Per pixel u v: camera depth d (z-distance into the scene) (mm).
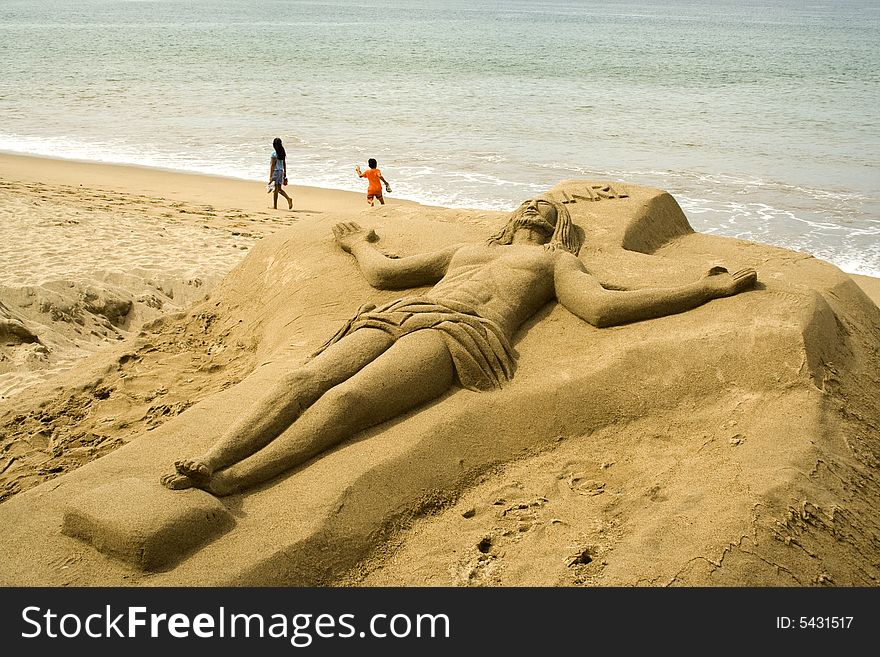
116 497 3723
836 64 39344
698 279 5391
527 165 17359
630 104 25797
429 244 6473
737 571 3564
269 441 4129
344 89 28859
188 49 45250
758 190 15258
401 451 4223
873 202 14453
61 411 5832
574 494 4184
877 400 4938
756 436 4316
